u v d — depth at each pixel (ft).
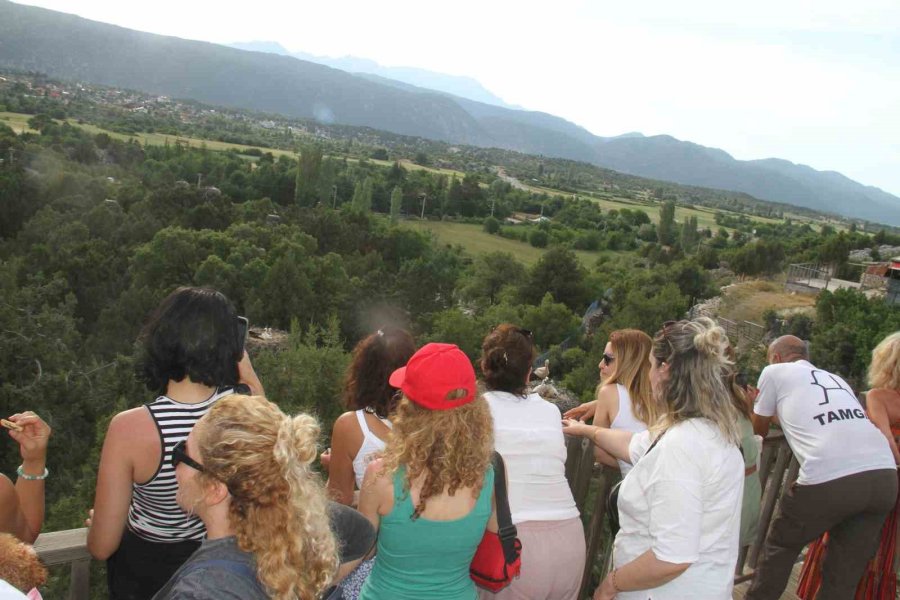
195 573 4.99
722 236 430.20
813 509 10.55
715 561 7.52
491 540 7.66
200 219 232.73
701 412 7.52
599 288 229.86
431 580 7.16
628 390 10.16
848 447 10.38
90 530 6.96
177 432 6.82
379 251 258.57
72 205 219.61
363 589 7.59
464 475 6.82
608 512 9.16
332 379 94.12
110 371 93.35
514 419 8.63
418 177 489.67
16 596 4.56
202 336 6.87
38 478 7.18
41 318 97.81
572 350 150.82
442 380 6.82
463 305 226.58
